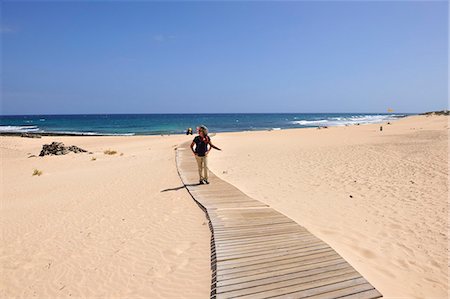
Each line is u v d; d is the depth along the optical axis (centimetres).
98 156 1973
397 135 2698
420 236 538
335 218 637
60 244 582
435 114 7819
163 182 1034
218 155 1736
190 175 1095
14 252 561
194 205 751
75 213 755
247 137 3288
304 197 797
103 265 491
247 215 641
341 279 388
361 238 536
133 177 1162
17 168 1573
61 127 7544
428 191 799
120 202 821
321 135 3312
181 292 401
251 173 1142
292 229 560
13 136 3719
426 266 441
